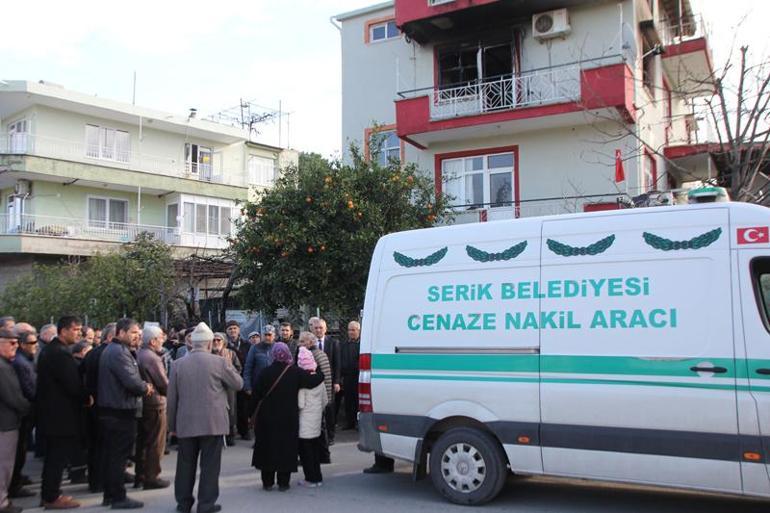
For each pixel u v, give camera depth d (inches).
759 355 207.9
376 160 569.6
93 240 1090.1
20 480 292.4
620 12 639.1
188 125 1263.5
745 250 216.5
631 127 615.5
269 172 1471.5
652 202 568.1
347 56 791.7
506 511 242.8
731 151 391.2
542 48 671.1
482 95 657.0
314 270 504.7
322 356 354.9
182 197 1249.4
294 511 250.2
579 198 623.2
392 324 271.1
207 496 249.3
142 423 300.4
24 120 1146.0
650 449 219.1
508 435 241.3
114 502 263.4
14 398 250.7
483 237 260.8
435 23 693.9
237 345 466.0
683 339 218.4
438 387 256.5
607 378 227.1
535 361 239.6
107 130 1203.9
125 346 271.6
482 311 253.3
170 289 687.1
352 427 454.9
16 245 1015.0
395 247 279.3
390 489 283.6
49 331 366.6
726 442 209.2
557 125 642.8
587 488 279.3
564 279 241.3
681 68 720.3
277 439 283.3
